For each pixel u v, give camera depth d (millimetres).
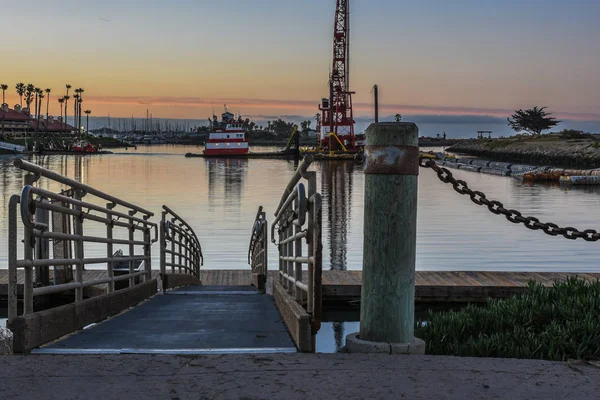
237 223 27891
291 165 102312
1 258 17219
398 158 4043
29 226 4492
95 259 6398
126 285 10711
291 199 5594
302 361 3779
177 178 66625
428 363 3758
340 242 21750
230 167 94875
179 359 3818
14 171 71375
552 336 5008
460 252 18469
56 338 4801
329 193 47094
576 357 4758
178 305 7961
